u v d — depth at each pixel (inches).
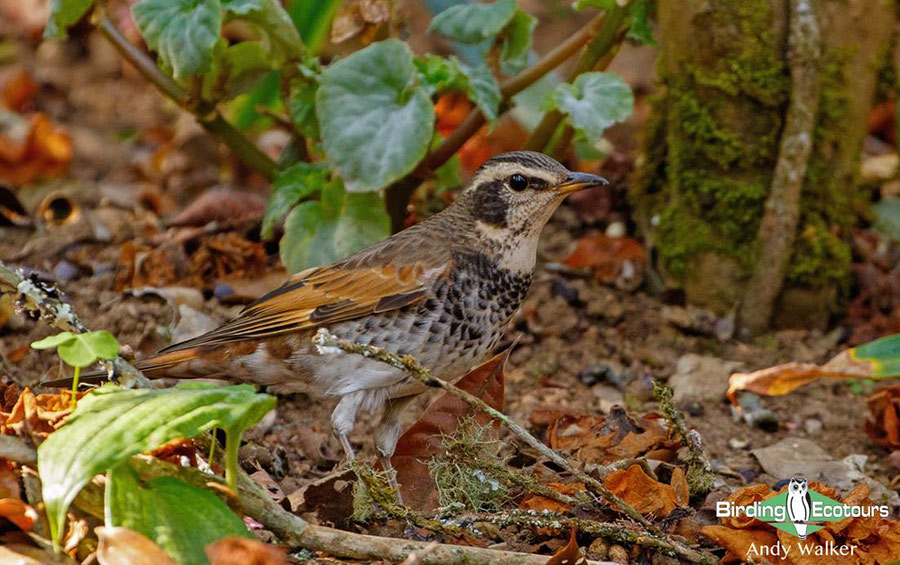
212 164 610.2
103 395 272.2
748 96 465.4
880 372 341.1
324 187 438.6
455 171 502.3
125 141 652.1
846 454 411.5
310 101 444.5
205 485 278.2
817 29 455.2
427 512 332.2
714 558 306.0
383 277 347.6
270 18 413.4
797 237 480.1
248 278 477.1
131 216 545.6
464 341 353.7
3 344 429.7
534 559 283.4
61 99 702.5
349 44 481.7
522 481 325.7
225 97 449.1
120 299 458.3
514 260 359.6
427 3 591.5
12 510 267.1
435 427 346.9
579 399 439.5
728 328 481.4
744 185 475.2
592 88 426.3
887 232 535.8
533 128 595.2
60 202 545.3
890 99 510.9
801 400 444.1
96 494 274.5
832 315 498.0
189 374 360.2
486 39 437.4
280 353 351.6
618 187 547.5
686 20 465.1
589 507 319.9
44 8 766.5
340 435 343.3
